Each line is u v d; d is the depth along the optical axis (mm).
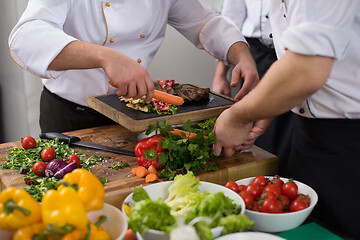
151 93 1309
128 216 893
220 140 1204
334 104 1082
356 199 1083
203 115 1448
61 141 1453
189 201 971
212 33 1817
